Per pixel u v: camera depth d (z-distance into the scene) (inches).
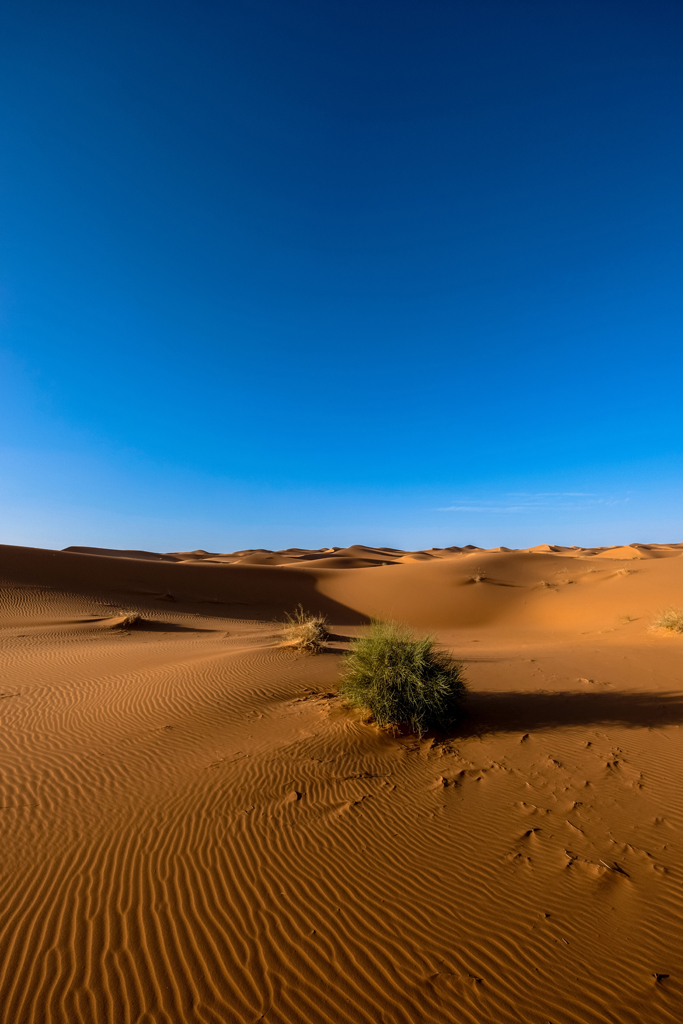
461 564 1745.8
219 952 138.9
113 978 129.6
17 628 805.2
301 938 144.3
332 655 548.4
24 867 176.2
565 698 373.4
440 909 156.8
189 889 165.0
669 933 145.5
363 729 304.3
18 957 135.4
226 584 1528.1
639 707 349.7
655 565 1418.6
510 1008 121.4
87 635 758.5
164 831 200.2
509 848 189.8
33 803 224.1
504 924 150.1
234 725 321.7
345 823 207.0
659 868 176.2
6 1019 116.9
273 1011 120.6
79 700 380.2
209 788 236.1
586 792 233.3
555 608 1224.8
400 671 304.5
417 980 129.9
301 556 3786.9
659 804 222.1
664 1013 119.5
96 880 169.3
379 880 171.0
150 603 1198.9
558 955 137.9
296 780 243.9
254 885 167.6
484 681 425.1
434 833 200.1
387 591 1534.2
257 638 744.3
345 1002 123.3
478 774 252.4
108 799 227.0
